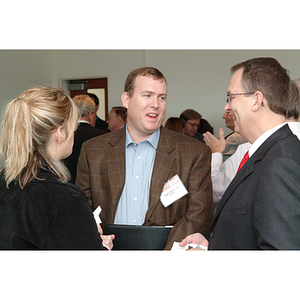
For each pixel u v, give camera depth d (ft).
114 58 19.52
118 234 5.46
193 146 6.11
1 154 3.76
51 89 3.92
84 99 12.34
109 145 6.31
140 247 5.43
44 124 3.65
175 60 18.66
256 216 3.30
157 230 5.43
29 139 3.62
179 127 13.04
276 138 3.69
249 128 4.07
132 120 5.98
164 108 5.95
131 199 5.99
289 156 3.34
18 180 3.60
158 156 6.03
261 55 17.15
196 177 5.92
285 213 3.12
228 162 6.88
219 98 18.03
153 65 19.08
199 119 14.87
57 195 3.53
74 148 10.97
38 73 19.20
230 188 3.90
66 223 3.46
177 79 18.66
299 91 5.01
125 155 6.18
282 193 3.18
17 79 17.43
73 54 20.24
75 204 3.58
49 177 3.64
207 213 5.77
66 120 3.81
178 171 5.93
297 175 3.23
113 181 6.03
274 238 3.09
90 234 3.58
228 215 3.74
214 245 3.92
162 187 5.87
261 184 3.34
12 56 17.04
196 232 5.54
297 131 4.82
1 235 3.41
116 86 19.48
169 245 5.33
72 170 10.88
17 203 3.47
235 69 4.30
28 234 3.36
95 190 6.15
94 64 19.88
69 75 20.33
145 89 5.71
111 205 6.00
